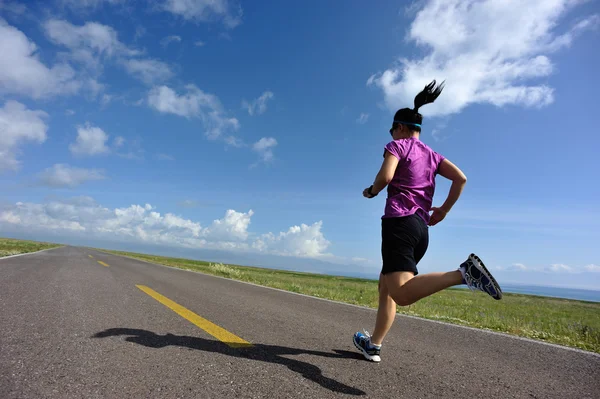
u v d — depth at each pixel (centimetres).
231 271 1593
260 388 200
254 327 374
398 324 471
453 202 254
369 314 559
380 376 238
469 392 217
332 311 559
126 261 1842
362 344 282
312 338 341
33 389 180
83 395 176
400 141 249
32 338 276
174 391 188
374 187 238
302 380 219
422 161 246
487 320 593
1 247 2238
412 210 231
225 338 313
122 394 180
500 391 222
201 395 184
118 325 336
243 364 242
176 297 568
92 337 288
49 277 716
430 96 254
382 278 272
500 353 328
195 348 274
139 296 541
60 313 376
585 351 356
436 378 241
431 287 207
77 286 608
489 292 192
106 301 474
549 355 329
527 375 260
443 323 498
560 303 2788
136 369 219
